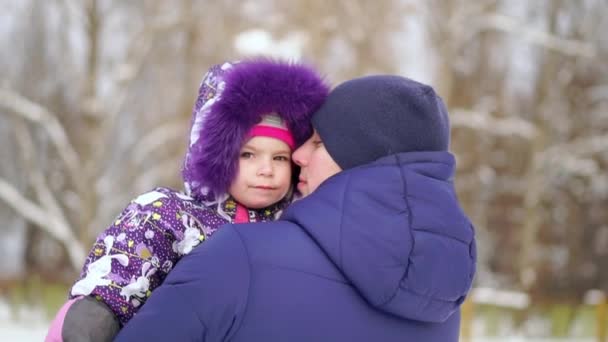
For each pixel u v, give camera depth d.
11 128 16.78
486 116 16.97
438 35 15.66
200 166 1.62
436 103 1.56
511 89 18.06
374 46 14.94
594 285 17.97
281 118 1.68
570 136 18.44
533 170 16.89
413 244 1.36
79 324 1.38
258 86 1.63
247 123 1.62
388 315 1.41
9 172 17.42
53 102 15.90
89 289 1.43
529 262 16.50
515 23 16.39
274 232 1.42
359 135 1.51
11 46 15.34
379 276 1.34
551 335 12.04
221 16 14.68
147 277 1.47
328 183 1.49
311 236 1.42
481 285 18.14
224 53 14.45
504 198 19.05
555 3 16.91
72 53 15.00
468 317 9.29
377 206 1.39
